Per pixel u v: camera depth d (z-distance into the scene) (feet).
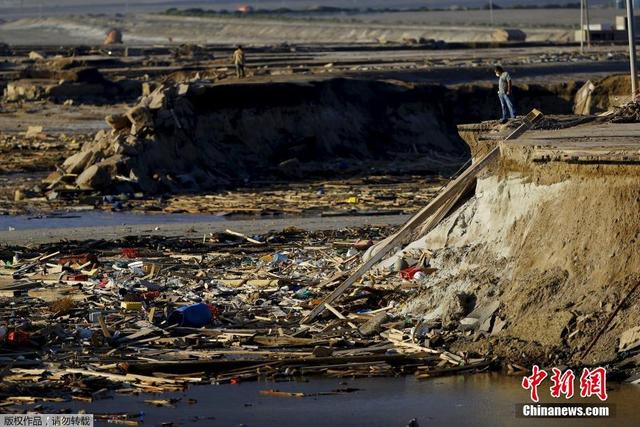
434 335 163.84
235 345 164.86
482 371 153.58
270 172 393.70
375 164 422.00
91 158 361.10
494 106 486.79
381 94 467.52
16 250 247.70
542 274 164.76
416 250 194.90
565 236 166.20
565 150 171.53
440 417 137.59
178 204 329.11
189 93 403.75
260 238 257.14
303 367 155.53
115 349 163.53
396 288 183.73
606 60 645.10
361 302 180.45
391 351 160.66
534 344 155.84
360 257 210.59
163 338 168.35
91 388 148.97
